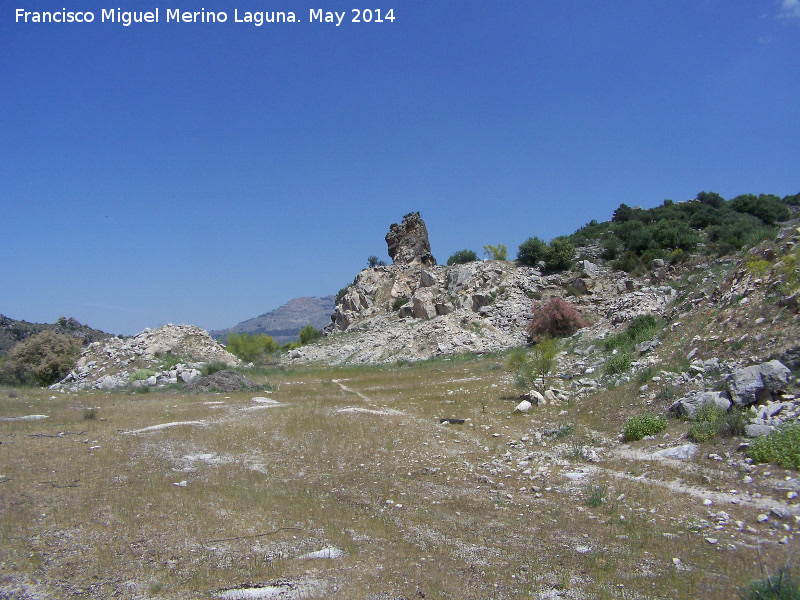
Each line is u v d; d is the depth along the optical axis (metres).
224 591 7.51
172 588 7.59
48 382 37.22
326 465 14.35
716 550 8.67
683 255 48.56
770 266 19.08
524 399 21.27
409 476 13.43
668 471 12.11
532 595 7.48
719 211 65.56
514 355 25.62
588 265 51.12
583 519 10.30
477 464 14.30
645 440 14.23
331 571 8.17
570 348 29.89
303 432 18.03
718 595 7.33
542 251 56.75
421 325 50.06
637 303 34.41
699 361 16.98
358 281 72.88
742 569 7.98
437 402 23.34
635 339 24.44
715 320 18.77
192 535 9.41
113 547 8.85
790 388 13.27
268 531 9.68
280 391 30.30
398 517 10.59
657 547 8.93
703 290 24.61
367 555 8.79
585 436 15.69
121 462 14.23
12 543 8.91
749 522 9.49
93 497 11.19
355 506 11.25
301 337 76.75
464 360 38.09
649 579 7.88
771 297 17.22
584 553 8.81
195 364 37.31
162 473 13.20
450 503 11.44
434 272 64.00
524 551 8.98
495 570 8.23
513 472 13.46
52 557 8.46
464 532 9.82
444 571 8.23
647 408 16.09
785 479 10.60
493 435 17.09
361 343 52.16
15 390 31.02
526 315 47.38
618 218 71.81
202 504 10.90
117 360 37.06
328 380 35.09
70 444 16.33
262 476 13.15
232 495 11.50
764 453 11.43
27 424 19.81
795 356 14.09
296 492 12.05
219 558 8.55
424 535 9.69
